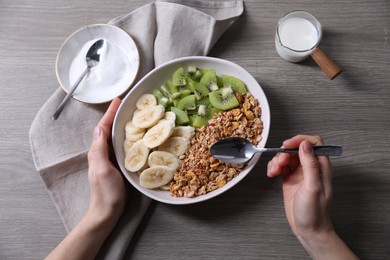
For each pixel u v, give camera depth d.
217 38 0.59
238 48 0.60
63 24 0.62
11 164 0.59
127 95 0.55
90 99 0.58
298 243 0.55
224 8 0.61
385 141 0.57
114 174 0.54
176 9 0.59
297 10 0.60
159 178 0.54
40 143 0.58
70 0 0.62
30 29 0.62
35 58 0.61
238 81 0.56
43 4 0.62
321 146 0.50
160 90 0.58
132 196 0.56
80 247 0.53
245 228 0.55
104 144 0.54
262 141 0.53
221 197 0.56
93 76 0.59
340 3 0.60
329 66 0.55
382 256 0.54
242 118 0.56
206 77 0.57
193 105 0.57
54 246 0.56
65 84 0.59
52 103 0.59
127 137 0.56
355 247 0.54
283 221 0.55
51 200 0.58
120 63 0.59
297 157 0.54
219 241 0.55
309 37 0.58
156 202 0.57
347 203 0.55
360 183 0.56
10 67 0.61
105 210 0.54
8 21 0.62
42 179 0.57
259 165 0.56
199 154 0.55
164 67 0.56
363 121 0.57
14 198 0.58
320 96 0.58
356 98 0.58
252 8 0.60
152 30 0.60
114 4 0.62
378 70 0.58
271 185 0.56
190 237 0.55
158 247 0.55
